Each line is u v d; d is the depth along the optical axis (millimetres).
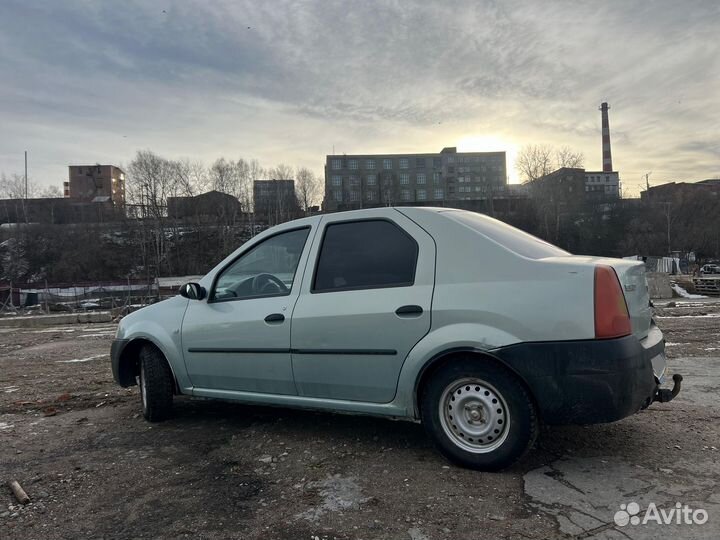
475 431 3324
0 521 2932
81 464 3779
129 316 5066
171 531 2760
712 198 86250
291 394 4020
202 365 4457
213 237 81812
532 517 2736
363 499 3023
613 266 3260
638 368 3076
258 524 2795
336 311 3740
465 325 3275
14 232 73500
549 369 3062
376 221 3883
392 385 3537
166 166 85938
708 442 3762
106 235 79250
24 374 7707
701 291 24797
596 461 3455
